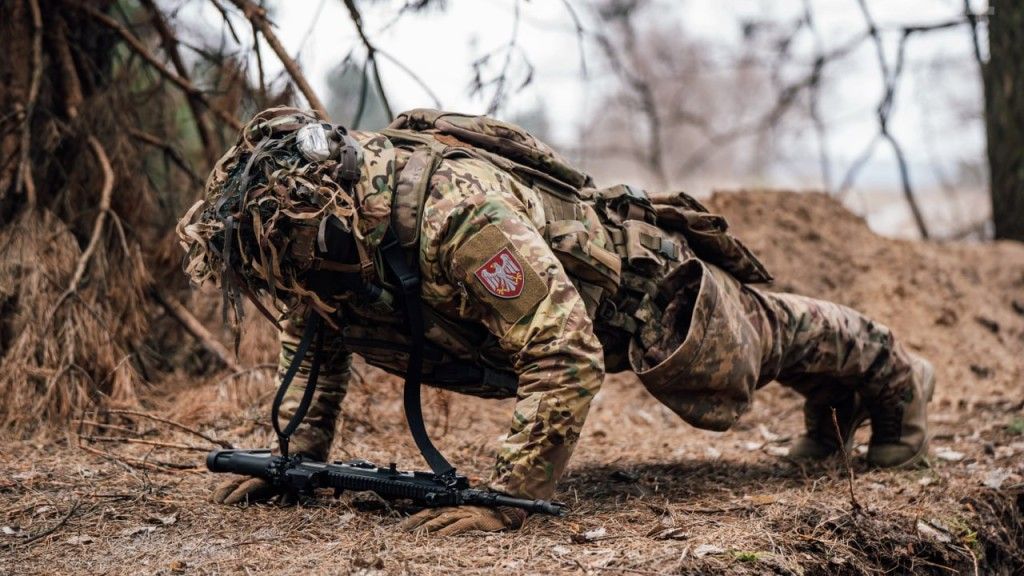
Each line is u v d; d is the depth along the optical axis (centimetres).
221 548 271
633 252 306
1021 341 599
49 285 454
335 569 249
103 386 452
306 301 269
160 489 331
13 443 400
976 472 386
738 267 338
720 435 474
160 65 522
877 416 386
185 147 566
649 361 307
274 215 250
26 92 500
